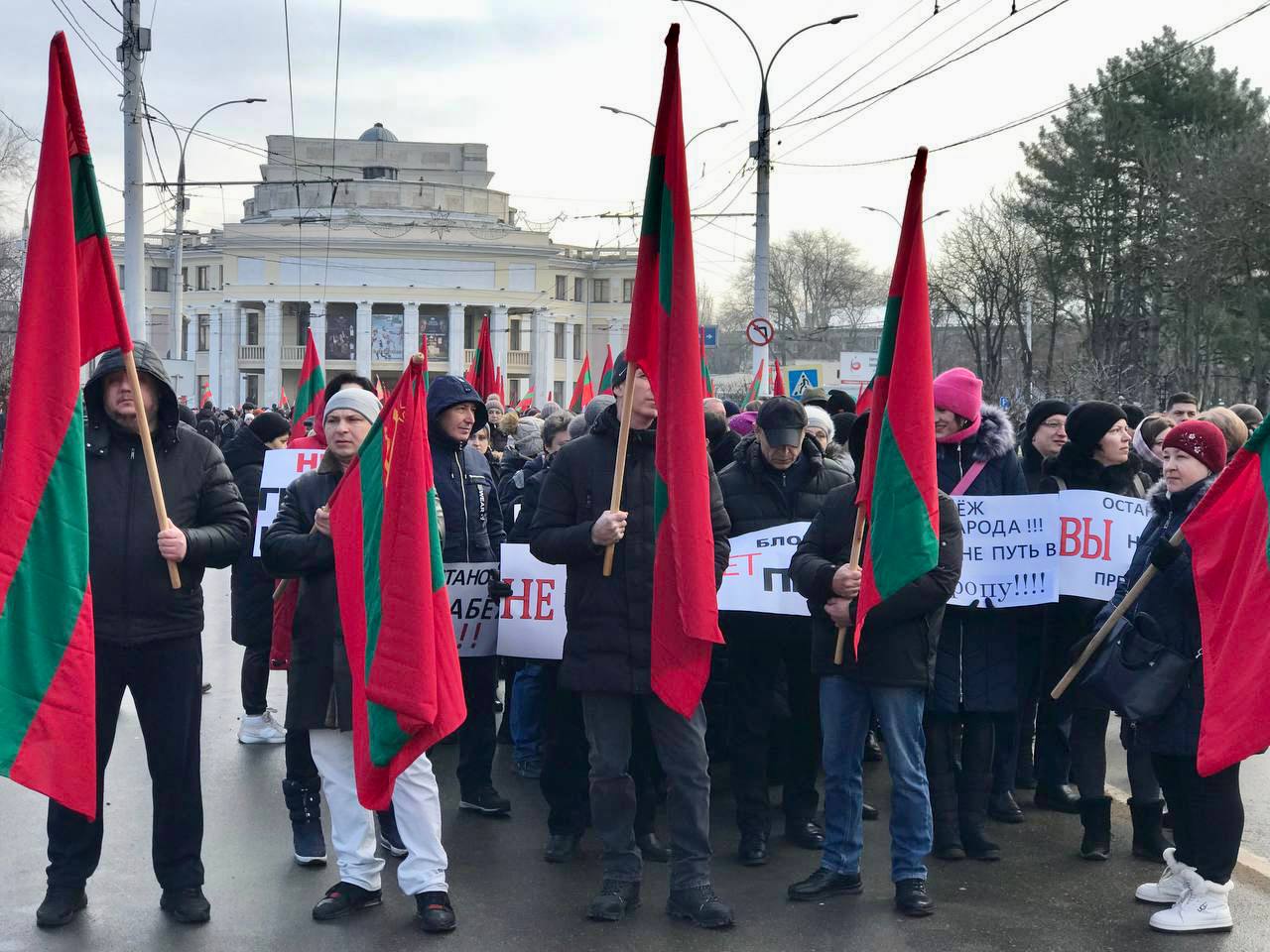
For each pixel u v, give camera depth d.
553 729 6.09
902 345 5.30
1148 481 7.63
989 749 6.16
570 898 5.53
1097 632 5.52
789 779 6.38
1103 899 5.53
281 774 7.41
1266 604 4.83
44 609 4.72
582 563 5.45
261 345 76.81
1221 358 38.75
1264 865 6.01
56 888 5.21
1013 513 6.31
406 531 4.99
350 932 5.12
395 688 4.95
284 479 8.04
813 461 6.52
